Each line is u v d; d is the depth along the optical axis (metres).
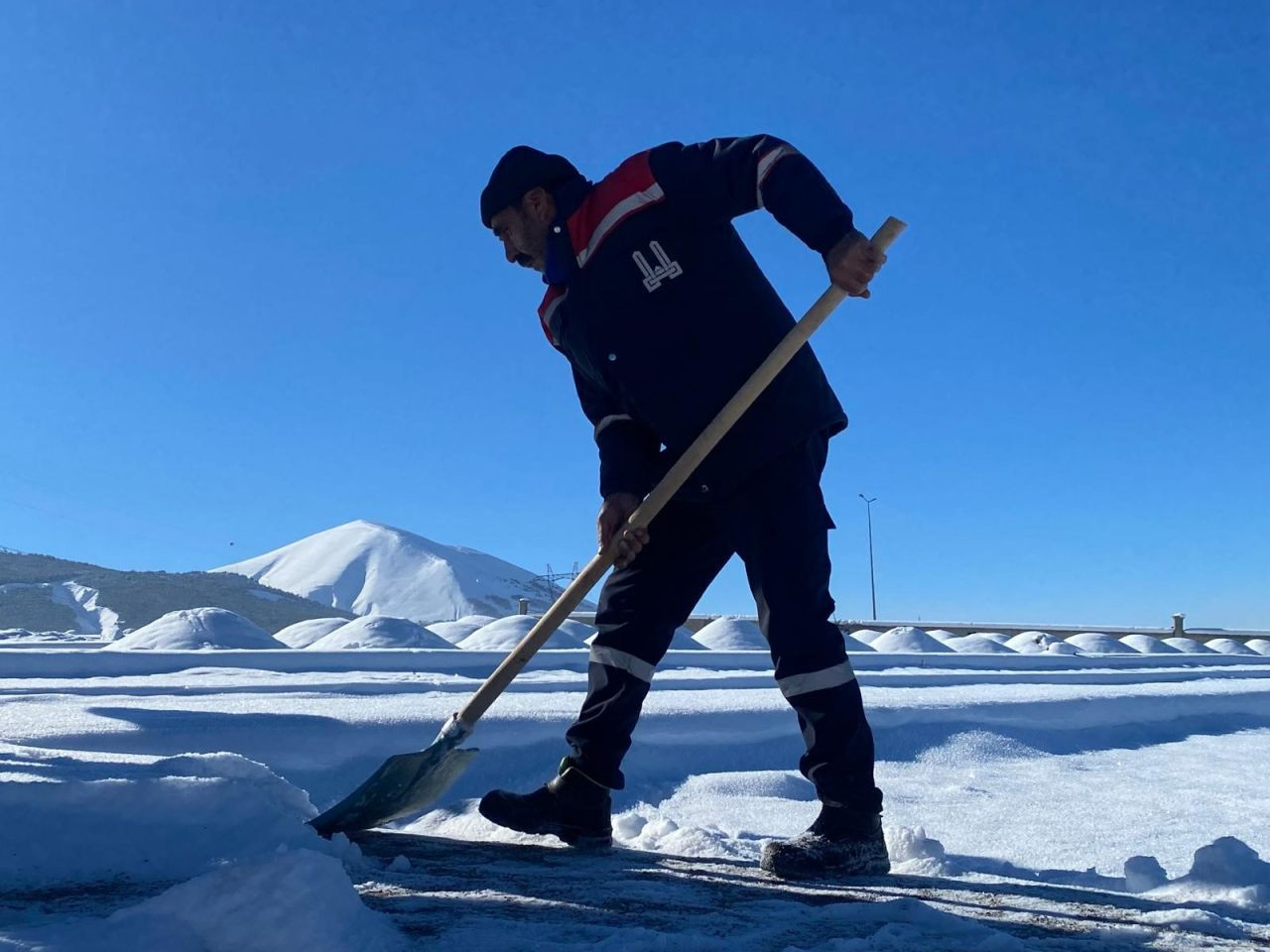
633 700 2.72
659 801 3.88
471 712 2.67
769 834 3.20
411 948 1.44
